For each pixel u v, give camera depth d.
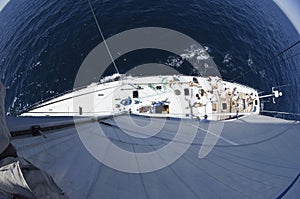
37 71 32.75
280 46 36.41
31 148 10.41
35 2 39.53
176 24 36.09
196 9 37.53
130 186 9.40
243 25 37.03
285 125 19.84
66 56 33.62
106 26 35.75
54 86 31.86
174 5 37.72
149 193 8.88
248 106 28.03
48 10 37.72
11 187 4.51
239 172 11.06
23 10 39.16
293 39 38.59
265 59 34.72
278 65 34.84
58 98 27.19
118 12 36.81
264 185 9.45
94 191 8.48
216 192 9.16
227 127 21.95
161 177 10.70
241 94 28.33
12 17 38.72
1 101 4.98
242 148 15.07
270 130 18.41
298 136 16.33
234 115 27.56
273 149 14.31
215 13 37.66
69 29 35.59
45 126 13.79
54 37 35.03
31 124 12.83
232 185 9.73
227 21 37.06
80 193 8.20
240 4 39.53
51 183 4.88
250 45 35.41
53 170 9.33
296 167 11.28
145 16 36.59
